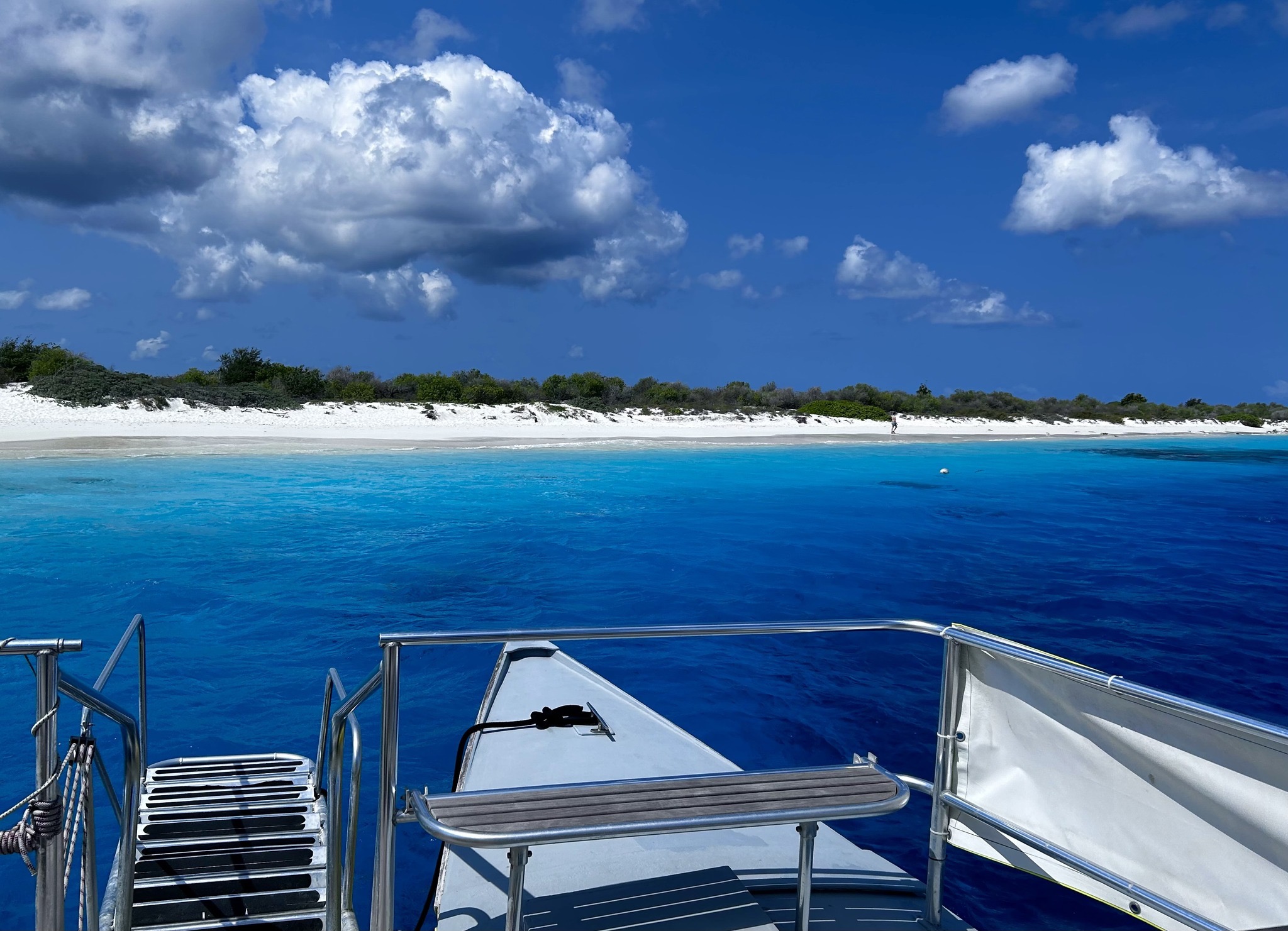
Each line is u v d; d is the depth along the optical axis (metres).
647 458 26.64
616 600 8.83
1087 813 2.26
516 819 2.19
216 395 32.47
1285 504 19.72
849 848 3.15
